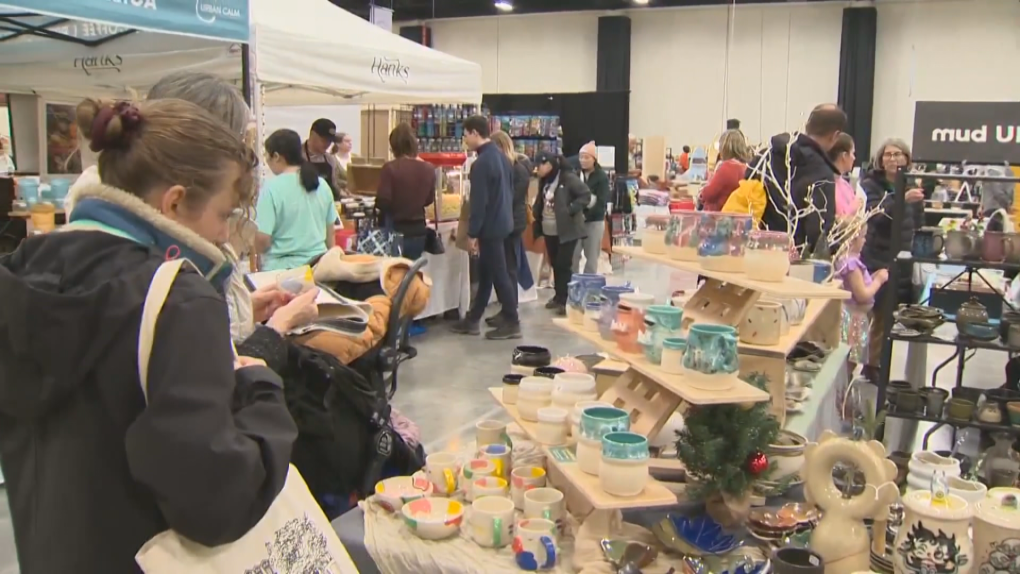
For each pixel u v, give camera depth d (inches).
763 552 61.6
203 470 34.9
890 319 125.6
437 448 146.6
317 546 45.3
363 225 229.8
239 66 146.0
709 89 514.3
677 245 74.8
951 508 54.3
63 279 36.7
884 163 168.7
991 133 122.9
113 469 37.0
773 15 494.6
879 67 471.5
